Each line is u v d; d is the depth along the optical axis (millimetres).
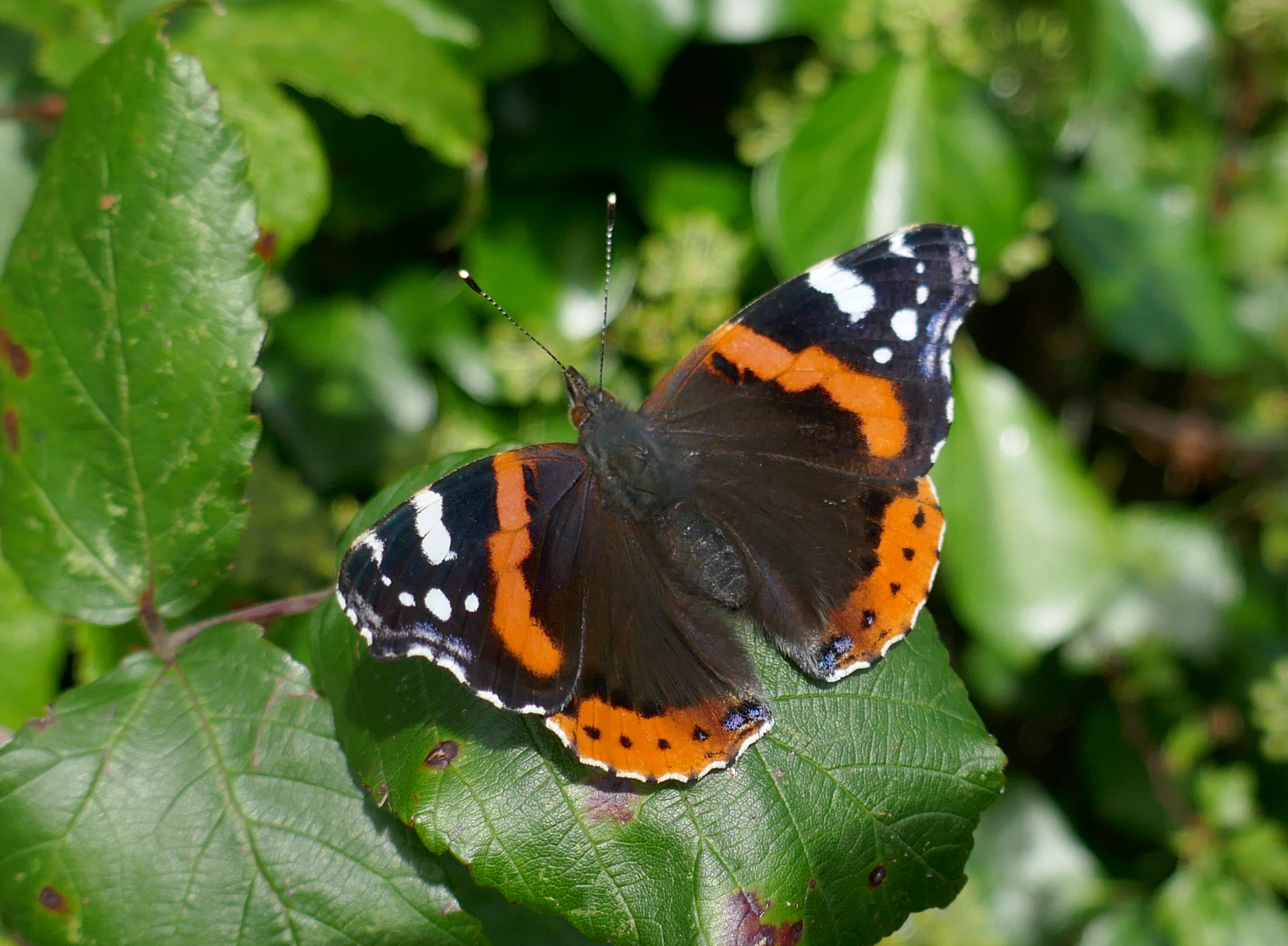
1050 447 372
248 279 322
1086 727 385
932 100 362
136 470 323
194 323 322
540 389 367
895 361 331
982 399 372
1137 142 381
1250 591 387
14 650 345
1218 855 375
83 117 323
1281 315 385
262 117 344
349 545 326
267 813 317
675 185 367
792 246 358
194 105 321
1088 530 370
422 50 351
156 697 319
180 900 316
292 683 320
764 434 333
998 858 383
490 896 337
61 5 348
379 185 366
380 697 319
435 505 322
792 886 318
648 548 328
